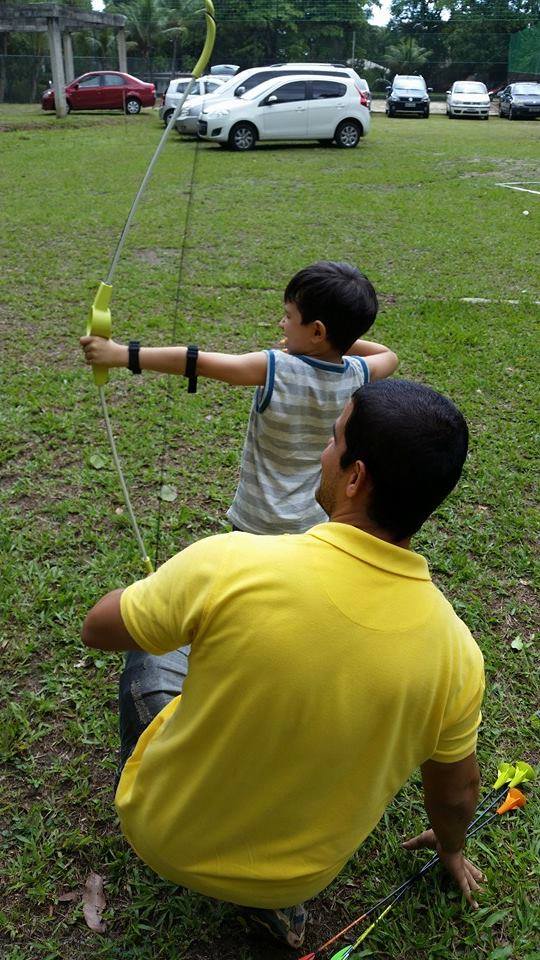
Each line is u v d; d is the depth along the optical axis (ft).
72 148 54.60
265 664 4.26
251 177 43.78
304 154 53.57
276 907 5.31
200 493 12.38
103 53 135.23
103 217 32.99
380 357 7.27
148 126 71.56
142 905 6.53
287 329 6.76
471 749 5.01
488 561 11.15
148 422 14.53
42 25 77.82
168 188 40.04
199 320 20.44
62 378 16.39
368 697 4.29
